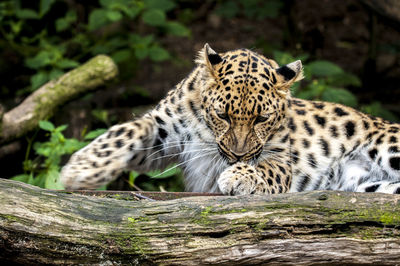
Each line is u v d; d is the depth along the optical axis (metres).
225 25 23.28
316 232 6.38
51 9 18.75
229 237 6.40
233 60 9.02
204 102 9.02
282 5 21.36
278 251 6.37
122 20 19.45
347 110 10.82
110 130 9.57
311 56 20.55
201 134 9.41
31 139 12.49
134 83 19.52
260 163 9.30
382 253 6.32
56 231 6.31
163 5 18.14
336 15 23.27
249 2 21.62
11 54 17.52
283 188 9.01
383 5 15.09
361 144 10.43
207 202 6.66
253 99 8.62
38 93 13.57
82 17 19.48
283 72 9.07
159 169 10.17
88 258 6.37
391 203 6.49
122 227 6.46
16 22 18.44
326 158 10.27
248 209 6.52
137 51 17.41
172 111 9.49
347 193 6.64
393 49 20.42
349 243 6.34
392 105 18.55
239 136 8.73
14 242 6.21
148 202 6.78
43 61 15.71
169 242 6.40
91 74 13.90
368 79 19.72
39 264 6.36
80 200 6.62
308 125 10.34
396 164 9.98
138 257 6.38
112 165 9.32
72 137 14.23
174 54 21.25
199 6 24.00
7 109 15.91
